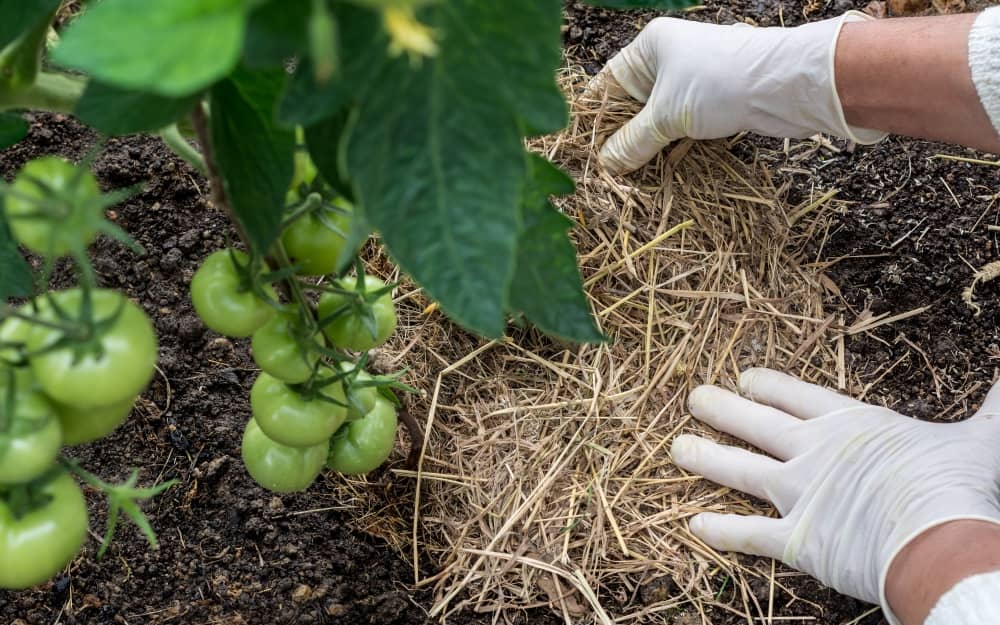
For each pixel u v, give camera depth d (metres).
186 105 0.59
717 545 1.00
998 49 0.90
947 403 1.05
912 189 1.10
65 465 0.66
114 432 0.97
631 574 1.00
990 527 0.91
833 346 1.07
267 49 0.43
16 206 0.62
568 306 0.65
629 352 1.05
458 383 1.04
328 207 0.70
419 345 1.03
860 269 1.08
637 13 1.15
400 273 1.03
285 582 0.95
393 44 0.39
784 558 0.98
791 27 1.06
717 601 0.99
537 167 0.62
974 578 0.87
